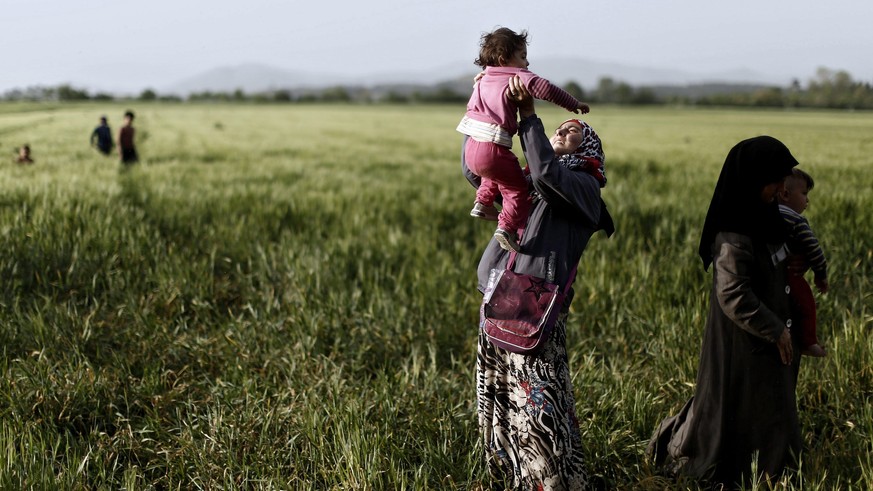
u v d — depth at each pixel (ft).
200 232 23.43
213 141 82.33
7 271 17.61
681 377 12.65
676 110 253.03
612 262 19.45
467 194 35.27
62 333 14.61
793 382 9.34
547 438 8.79
